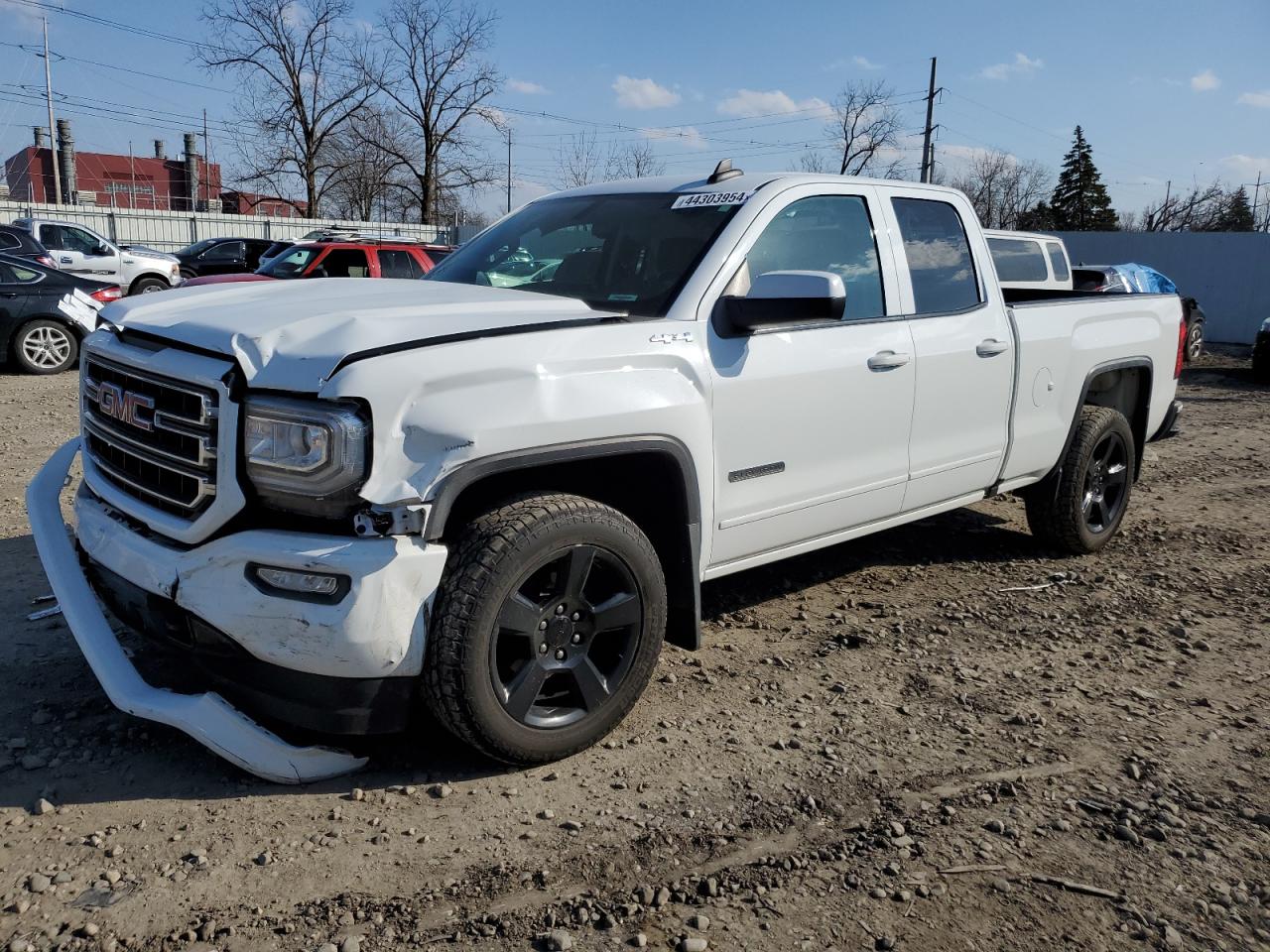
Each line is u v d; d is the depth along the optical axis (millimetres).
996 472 5086
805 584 5242
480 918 2543
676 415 3414
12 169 62688
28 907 2520
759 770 3316
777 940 2504
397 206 59594
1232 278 22859
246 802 3016
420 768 3252
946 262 4750
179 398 2996
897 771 3346
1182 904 2699
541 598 3170
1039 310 5207
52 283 12523
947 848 2912
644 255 3912
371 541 2799
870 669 4168
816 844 2916
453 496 2898
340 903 2580
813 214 4141
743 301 3582
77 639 3191
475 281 4277
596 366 3229
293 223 38812
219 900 2574
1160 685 4129
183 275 23469
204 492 2900
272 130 49156
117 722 3453
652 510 3645
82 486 3631
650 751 3416
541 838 2893
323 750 3129
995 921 2605
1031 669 4238
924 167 43969
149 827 2871
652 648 3430
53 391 10953
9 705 3529
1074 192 66562
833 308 3377
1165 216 53031
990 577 5465
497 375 2988
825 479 4113
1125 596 5219
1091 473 5773
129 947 2402
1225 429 11023
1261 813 3152
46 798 2979
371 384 2762
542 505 3100
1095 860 2883
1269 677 4246
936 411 4566
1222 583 5504
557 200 4664
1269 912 2680
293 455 2768
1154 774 3377
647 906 2613
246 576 2840
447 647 2922
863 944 2502
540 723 3209
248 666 2928
